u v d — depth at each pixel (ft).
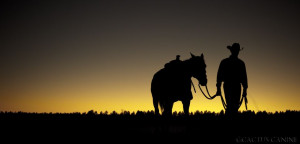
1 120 46.03
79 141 29.01
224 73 41.37
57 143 28.30
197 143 27.32
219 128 34.35
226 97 41.60
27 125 39.83
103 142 28.48
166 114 42.50
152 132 33.17
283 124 35.99
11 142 28.86
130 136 30.99
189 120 40.70
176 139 29.04
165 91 42.57
